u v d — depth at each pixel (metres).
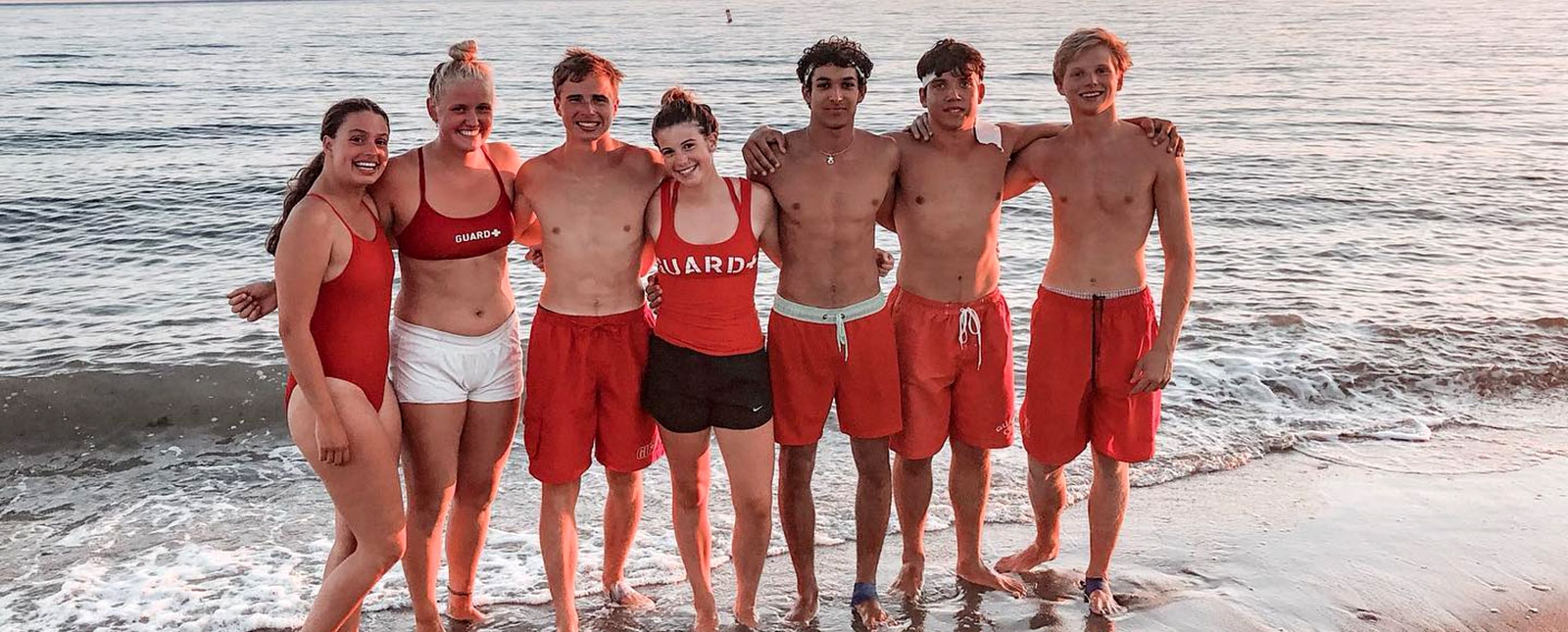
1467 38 49.81
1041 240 11.53
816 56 3.64
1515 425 6.16
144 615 4.18
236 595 4.35
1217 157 17.89
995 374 3.97
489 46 49.28
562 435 3.75
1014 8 92.50
